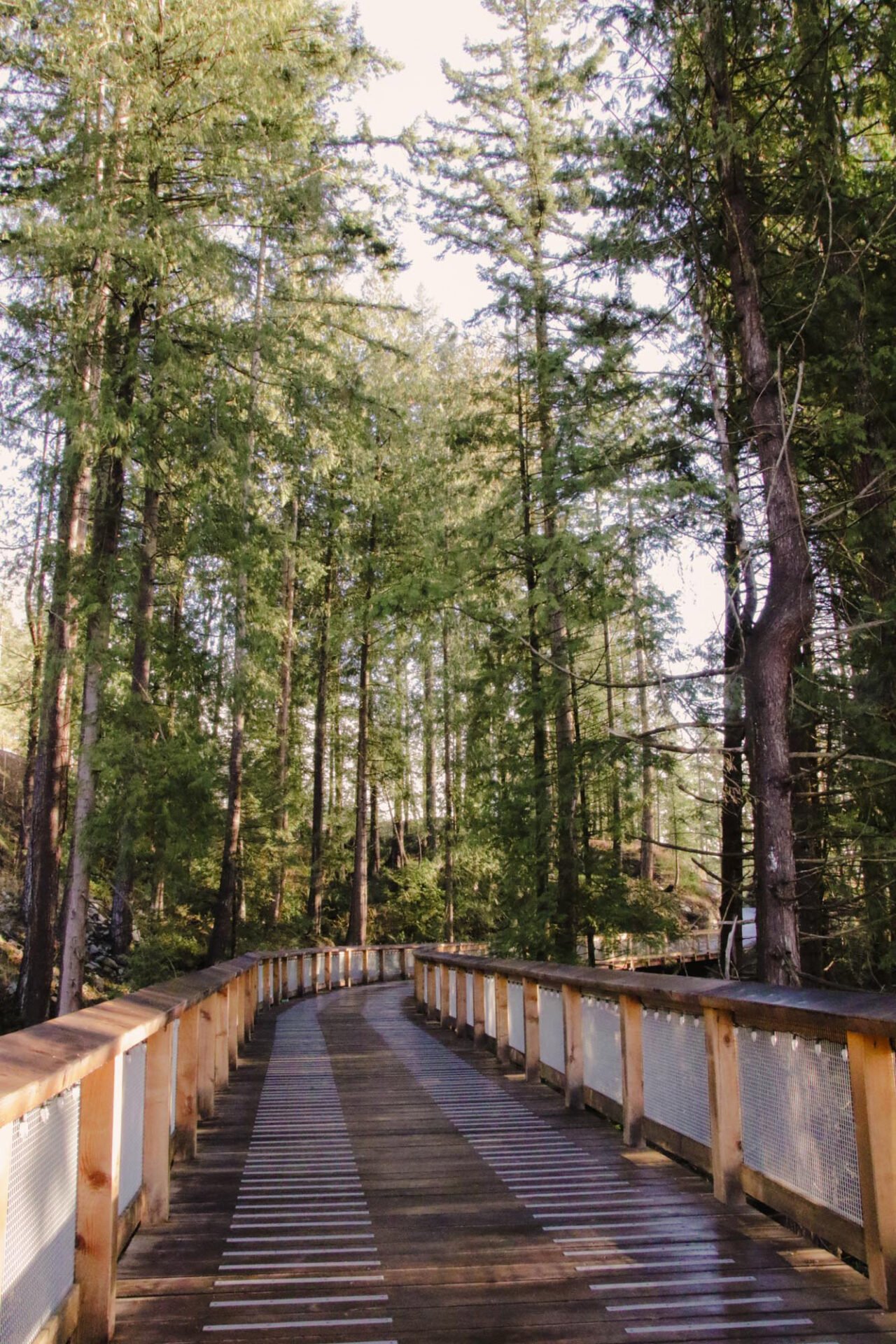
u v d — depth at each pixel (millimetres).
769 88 8047
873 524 8039
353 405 13430
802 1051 4109
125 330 11344
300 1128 6836
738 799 9930
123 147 11008
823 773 8820
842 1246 3771
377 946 25547
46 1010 13273
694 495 8219
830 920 9250
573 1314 3418
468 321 14906
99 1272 3215
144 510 13391
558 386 12000
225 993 8680
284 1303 3533
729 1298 3551
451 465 16141
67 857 15242
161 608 17516
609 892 14211
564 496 9945
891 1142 3441
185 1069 5957
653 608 9320
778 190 8359
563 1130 6590
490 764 15039
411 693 32219
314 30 13773
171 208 11750
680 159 8289
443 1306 3496
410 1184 5227
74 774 15344
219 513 11930
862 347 7902
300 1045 11789
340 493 20531
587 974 6797
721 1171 4730
